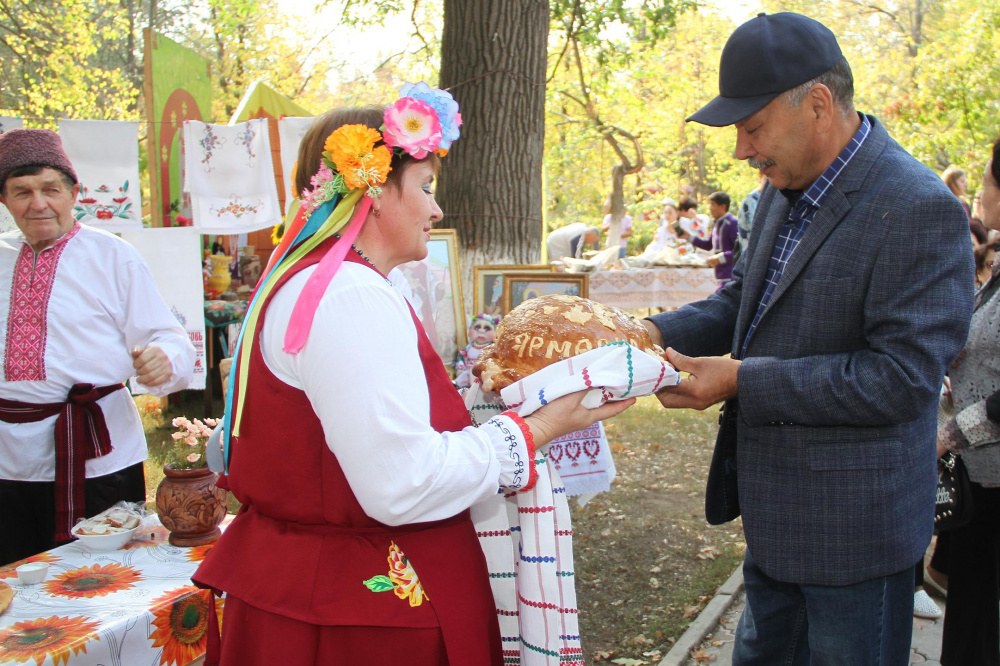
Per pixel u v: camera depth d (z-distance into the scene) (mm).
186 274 5344
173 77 6695
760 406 1769
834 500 1799
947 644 2615
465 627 1447
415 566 1434
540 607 1601
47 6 13742
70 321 2500
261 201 5160
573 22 7113
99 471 2572
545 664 1603
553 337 1649
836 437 1796
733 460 2076
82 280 2527
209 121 7773
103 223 5055
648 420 6672
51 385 2496
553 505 1618
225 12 9977
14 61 14836
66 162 2512
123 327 2604
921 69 14062
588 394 1576
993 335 2463
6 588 1945
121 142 5004
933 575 3172
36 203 2420
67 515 2486
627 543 4219
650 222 19000
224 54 16359
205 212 5121
